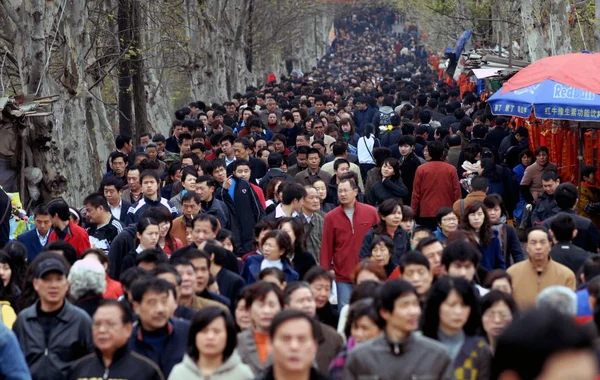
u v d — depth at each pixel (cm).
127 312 1808
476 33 9806
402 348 1608
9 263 2297
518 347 867
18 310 2189
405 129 5175
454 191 3856
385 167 3909
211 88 10062
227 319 1731
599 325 1792
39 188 4453
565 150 4566
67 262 2352
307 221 3228
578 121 4238
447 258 2208
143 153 4459
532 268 2495
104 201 3209
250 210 3638
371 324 1775
